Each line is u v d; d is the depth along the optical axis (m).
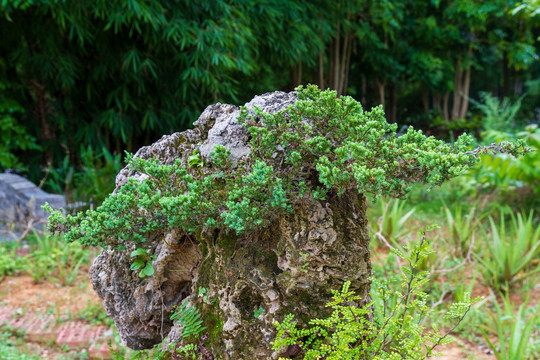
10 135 6.82
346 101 1.37
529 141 5.64
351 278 1.45
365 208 1.56
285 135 1.37
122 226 1.41
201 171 1.53
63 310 3.73
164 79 6.88
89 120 7.52
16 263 4.61
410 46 13.70
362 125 1.37
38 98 7.32
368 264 1.54
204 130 1.67
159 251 1.69
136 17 5.96
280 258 1.43
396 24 11.43
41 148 7.22
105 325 3.50
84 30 6.11
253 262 1.46
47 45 6.48
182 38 6.10
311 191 1.40
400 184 1.27
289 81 9.30
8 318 3.56
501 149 1.30
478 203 6.39
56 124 7.49
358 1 9.86
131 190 1.43
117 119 6.86
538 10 4.59
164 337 1.91
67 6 5.71
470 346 3.13
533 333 3.26
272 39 6.90
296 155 1.34
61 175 7.11
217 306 1.56
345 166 1.33
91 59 7.04
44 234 4.70
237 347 1.50
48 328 3.41
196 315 1.58
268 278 1.44
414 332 1.45
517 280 3.97
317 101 1.40
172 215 1.35
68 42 6.84
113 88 7.23
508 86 15.70
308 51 8.28
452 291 3.64
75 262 4.74
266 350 1.47
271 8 6.59
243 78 7.94
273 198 1.31
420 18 13.18
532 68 17.72
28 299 3.94
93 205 5.24
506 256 3.91
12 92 7.27
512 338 2.68
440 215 5.94
